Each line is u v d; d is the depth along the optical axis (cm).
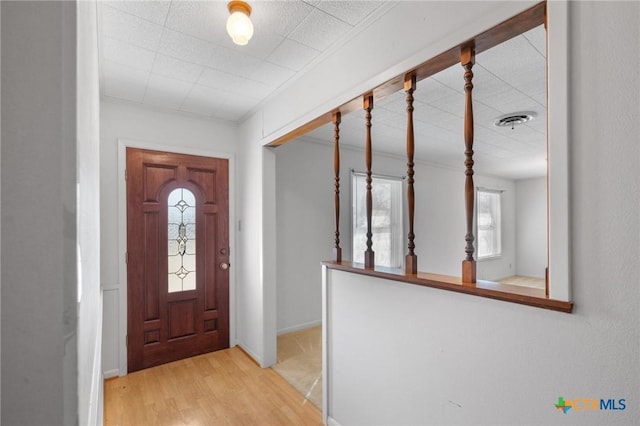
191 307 291
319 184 387
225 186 312
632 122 80
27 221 39
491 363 110
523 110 272
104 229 251
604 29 84
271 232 279
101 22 163
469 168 124
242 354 296
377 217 460
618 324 82
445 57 130
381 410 156
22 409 38
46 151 40
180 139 290
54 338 39
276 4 150
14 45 39
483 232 631
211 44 184
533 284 611
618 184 82
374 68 158
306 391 232
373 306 162
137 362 262
